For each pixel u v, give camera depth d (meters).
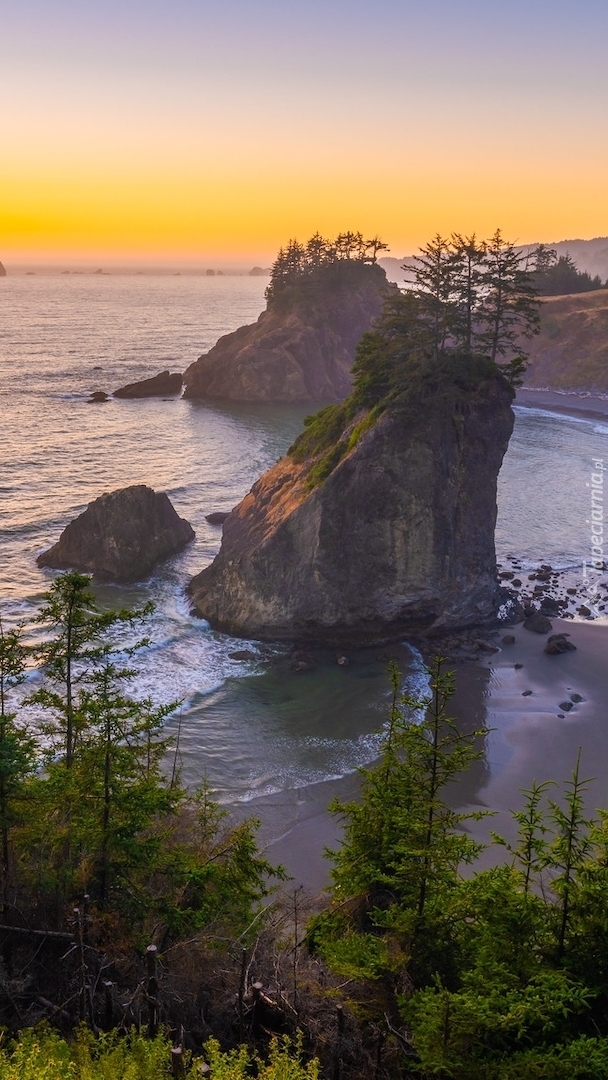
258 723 52.56
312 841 40.94
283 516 67.31
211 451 128.62
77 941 18.36
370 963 18.31
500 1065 15.45
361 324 192.50
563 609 72.88
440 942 18.98
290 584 65.25
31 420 147.00
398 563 65.19
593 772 47.66
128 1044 17.03
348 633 65.44
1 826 21.81
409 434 65.12
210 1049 14.95
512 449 132.00
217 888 23.64
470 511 67.62
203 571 72.25
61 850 22.19
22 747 23.03
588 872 18.45
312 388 177.75
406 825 19.97
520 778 46.81
